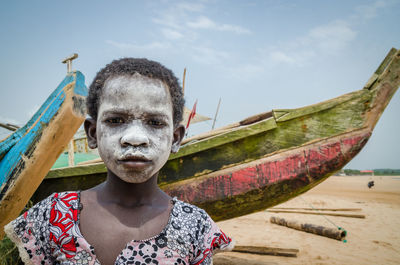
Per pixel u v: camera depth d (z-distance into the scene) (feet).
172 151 4.60
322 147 15.34
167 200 4.38
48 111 7.41
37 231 3.78
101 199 4.08
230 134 15.26
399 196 62.75
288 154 15.40
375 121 15.44
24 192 7.96
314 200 53.47
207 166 15.51
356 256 19.49
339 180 134.51
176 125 4.53
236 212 16.26
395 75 15.35
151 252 3.71
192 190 15.38
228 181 15.34
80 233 3.70
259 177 15.30
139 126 3.86
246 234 26.30
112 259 3.68
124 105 3.84
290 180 15.31
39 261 3.73
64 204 3.91
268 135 15.55
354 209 41.63
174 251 3.83
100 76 4.23
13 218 8.20
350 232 27.02
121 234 3.81
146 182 4.15
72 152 21.08
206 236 4.10
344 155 15.25
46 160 7.84
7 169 7.68
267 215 36.81
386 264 17.92
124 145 3.78
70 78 7.39
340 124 15.46
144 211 4.04
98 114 4.08
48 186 15.52
